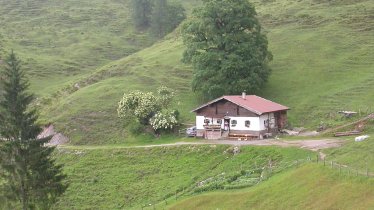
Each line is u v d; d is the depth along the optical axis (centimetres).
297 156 6556
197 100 10825
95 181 7669
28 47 19650
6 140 5741
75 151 8956
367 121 8012
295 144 7250
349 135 7638
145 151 8256
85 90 12375
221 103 8538
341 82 10475
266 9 16400
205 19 10238
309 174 5200
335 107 9300
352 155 5681
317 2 15788
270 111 8281
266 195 5153
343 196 4553
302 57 12050
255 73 9900
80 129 10269
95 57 18912
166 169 7538
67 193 7444
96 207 6962
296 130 8612
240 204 5175
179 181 7050
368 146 5991
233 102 8356
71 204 7131
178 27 18825
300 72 11350
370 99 9250
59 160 8781
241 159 7088
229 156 7344
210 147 7731
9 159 5594
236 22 10231
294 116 9400
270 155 6900
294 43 12888
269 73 10700
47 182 5647
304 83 10812
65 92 13462
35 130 5709
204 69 9962
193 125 9400
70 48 19912
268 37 13588
